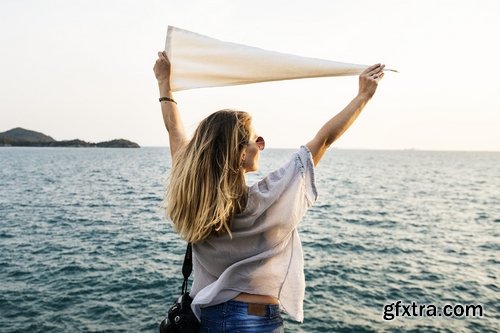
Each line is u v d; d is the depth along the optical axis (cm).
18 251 1459
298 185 152
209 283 172
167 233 1789
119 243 1595
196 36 190
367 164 10712
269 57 173
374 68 164
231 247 159
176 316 171
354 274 1216
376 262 1363
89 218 2173
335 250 1518
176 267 1270
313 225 2033
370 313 925
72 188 3709
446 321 891
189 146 163
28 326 863
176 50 191
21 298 1009
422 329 849
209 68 185
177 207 159
